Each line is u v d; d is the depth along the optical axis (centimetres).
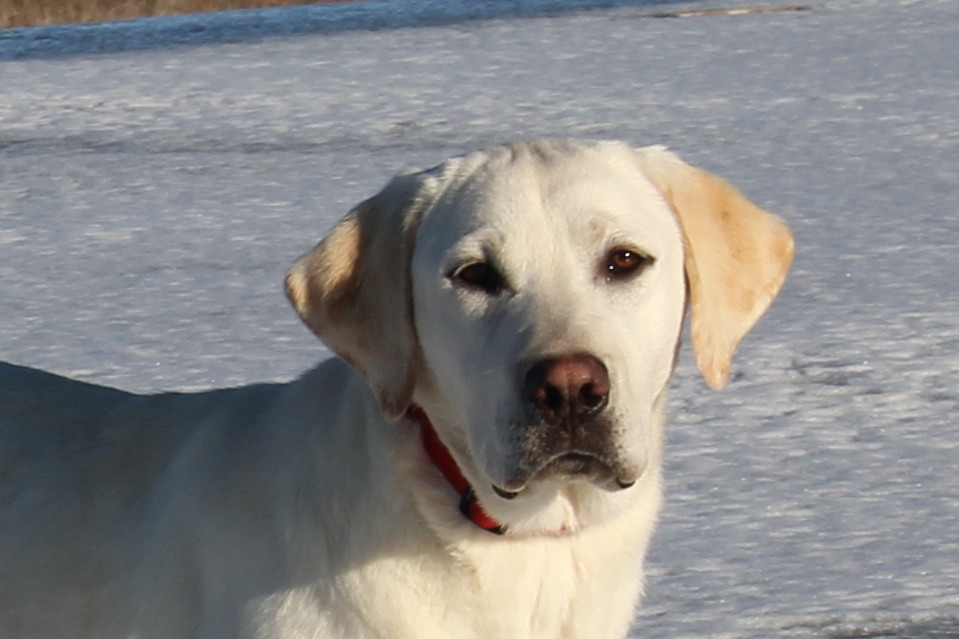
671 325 590
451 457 587
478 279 564
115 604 653
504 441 538
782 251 627
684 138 2144
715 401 1197
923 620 862
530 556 595
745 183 1902
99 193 1908
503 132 2216
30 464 695
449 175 591
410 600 591
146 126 2311
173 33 3338
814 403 1190
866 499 1022
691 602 881
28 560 673
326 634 594
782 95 2408
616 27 3080
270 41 3123
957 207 1766
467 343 562
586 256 564
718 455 1097
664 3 3425
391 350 586
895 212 1752
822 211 1764
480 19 3331
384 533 589
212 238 1692
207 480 631
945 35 2862
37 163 2072
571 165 583
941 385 1225
